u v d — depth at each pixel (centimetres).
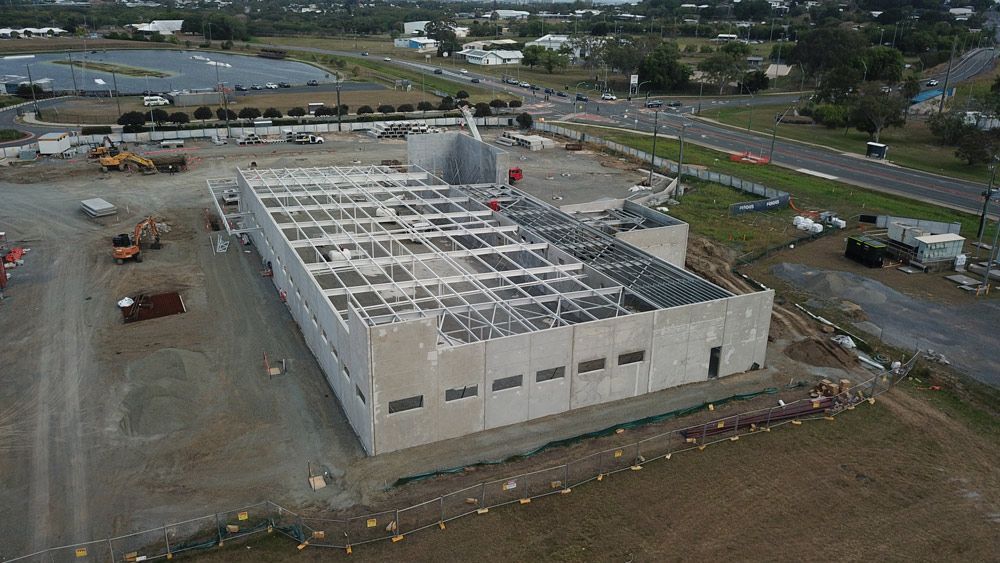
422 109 13162
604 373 3491
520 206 5694
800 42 17500
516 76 18825
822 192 8038
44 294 4847
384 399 3033
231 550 2564
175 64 19988
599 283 4141
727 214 7181
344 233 4741
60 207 6931
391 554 2544
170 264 5441
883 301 5000
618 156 10194
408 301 3681
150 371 3650
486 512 2761
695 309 3606
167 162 8569
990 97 11431
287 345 4112
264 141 10600
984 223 6475
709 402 3578
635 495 2884
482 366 3183
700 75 18400
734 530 2692
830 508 2830
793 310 4869
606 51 18700
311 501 2823
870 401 3638
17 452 3108
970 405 3675
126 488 2883
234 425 3325
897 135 11825
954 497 2920
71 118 11788
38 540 2594
